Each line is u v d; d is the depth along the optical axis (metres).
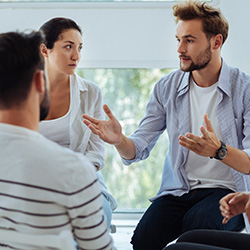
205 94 2.19
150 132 2.29
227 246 1.45
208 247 1.35
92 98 2.26
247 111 2.12
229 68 2.20
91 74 3.07
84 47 2.96
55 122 2.16
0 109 1.10
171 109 2.25
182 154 2.17
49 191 1.06
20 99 1.09
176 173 2.18
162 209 2.10
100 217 1.13
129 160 2.19
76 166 1.08
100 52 2.96
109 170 3.11
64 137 2.18
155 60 2.96
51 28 2.10
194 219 1.98
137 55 2.96
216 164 2.13
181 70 2.19
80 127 2.21
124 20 2.93
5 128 1.08
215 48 2.13
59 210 1.08
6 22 2.95
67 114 2.17
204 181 2.14
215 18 2.09
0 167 1.07
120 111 3.11
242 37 2.91
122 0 2.94
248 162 1.94
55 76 2.16
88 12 2.93
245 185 2.07
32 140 1.08
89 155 2.16
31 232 1.08
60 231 1.09
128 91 3.09
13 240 1.09
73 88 2.20
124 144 2.12
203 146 1.82
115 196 3.12
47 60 2.15
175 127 2.23
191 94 2.22
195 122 2.19
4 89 1.08
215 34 2.11
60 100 2.19
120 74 3.06
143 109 3.10
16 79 1.08
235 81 2.17
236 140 2.12
